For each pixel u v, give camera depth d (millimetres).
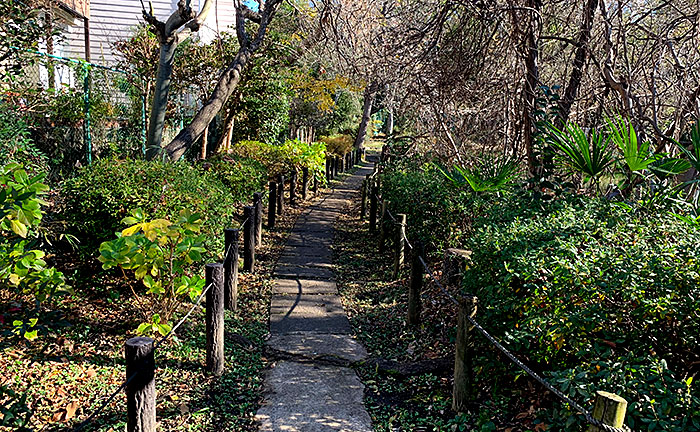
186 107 14883
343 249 8711
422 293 6000
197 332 4938
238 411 3770
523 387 3816
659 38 5590
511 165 6184
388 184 8969
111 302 5375
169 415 3621
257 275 7062
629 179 5223
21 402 2621
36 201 3607
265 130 15781
